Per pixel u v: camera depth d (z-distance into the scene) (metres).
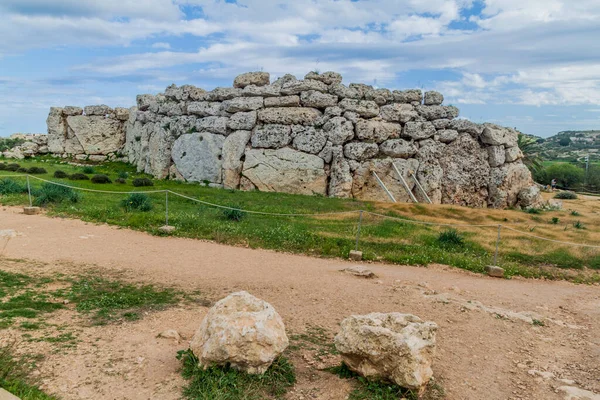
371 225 19.33
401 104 30.27
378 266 13.89
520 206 30.81
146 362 6.23
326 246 15.34
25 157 40.94
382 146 29.06
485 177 30.36
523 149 50.09
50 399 5.12
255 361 5.83
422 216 22.55
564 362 7.50
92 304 8.39
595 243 18.59
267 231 16.62
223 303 6.36
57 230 14.80
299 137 29.09
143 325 7.61
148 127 36.75
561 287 13.25
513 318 9.55
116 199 21.59
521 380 6.69
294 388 5.89
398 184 28.77
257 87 30.64
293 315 8.79
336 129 28.39
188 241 14.99
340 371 6.38
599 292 12.97
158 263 11.86
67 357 6.17
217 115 31.86
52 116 42.38
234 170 29.97
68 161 40.34
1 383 5.36
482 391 6.26
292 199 25.34
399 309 9.58
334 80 30.38
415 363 5.72
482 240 17.94
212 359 5.81
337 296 10.18
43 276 9.89
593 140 179.00
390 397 5.72
